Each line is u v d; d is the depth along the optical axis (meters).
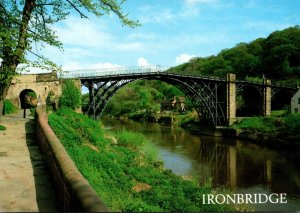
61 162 6.37
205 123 59.88
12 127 17.95
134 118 102.12
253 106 72.69
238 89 61.25
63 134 17.03
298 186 24.48
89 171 13.23
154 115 91.12
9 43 13.38
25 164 9.72
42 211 5.98
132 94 115.50
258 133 47.50
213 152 38.66
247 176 27.42
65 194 5.45
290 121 43.88
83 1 15.17
